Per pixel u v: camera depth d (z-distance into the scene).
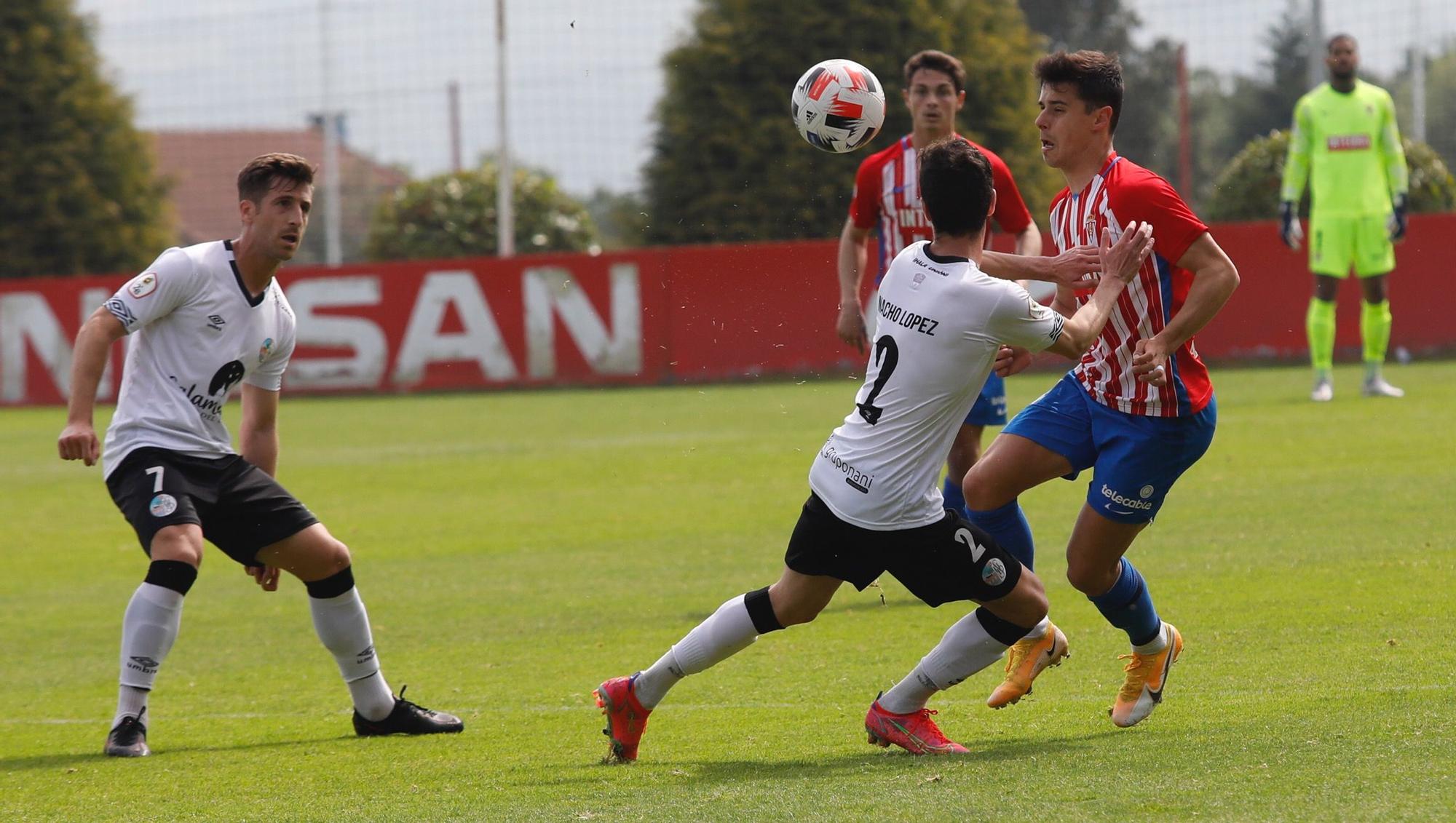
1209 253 15.61
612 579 26.89
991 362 14.25
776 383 64.12
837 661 19.69
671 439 48.62
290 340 18.39
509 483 40.47
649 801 12.90
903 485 14.14
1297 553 24.81
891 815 11.85
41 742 17.42
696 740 15.82
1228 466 35.16
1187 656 18.50
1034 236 23.98
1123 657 15.86
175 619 16.81
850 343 25.20
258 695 19.81
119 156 100.50
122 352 71.62
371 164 125.19
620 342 67.69
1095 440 16.45
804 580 14.64
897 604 23.55
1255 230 62.47
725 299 65.06
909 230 24.45
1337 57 46.03
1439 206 68.94
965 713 16.69
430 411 61.44
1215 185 74.81
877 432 14.25
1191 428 16.06
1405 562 23.30
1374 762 12.59
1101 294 15.07
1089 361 16.62
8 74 97.12
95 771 15.68
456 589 26.73
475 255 89.69
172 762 16.06
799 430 49.47
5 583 29.39
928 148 14.55
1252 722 14.77
